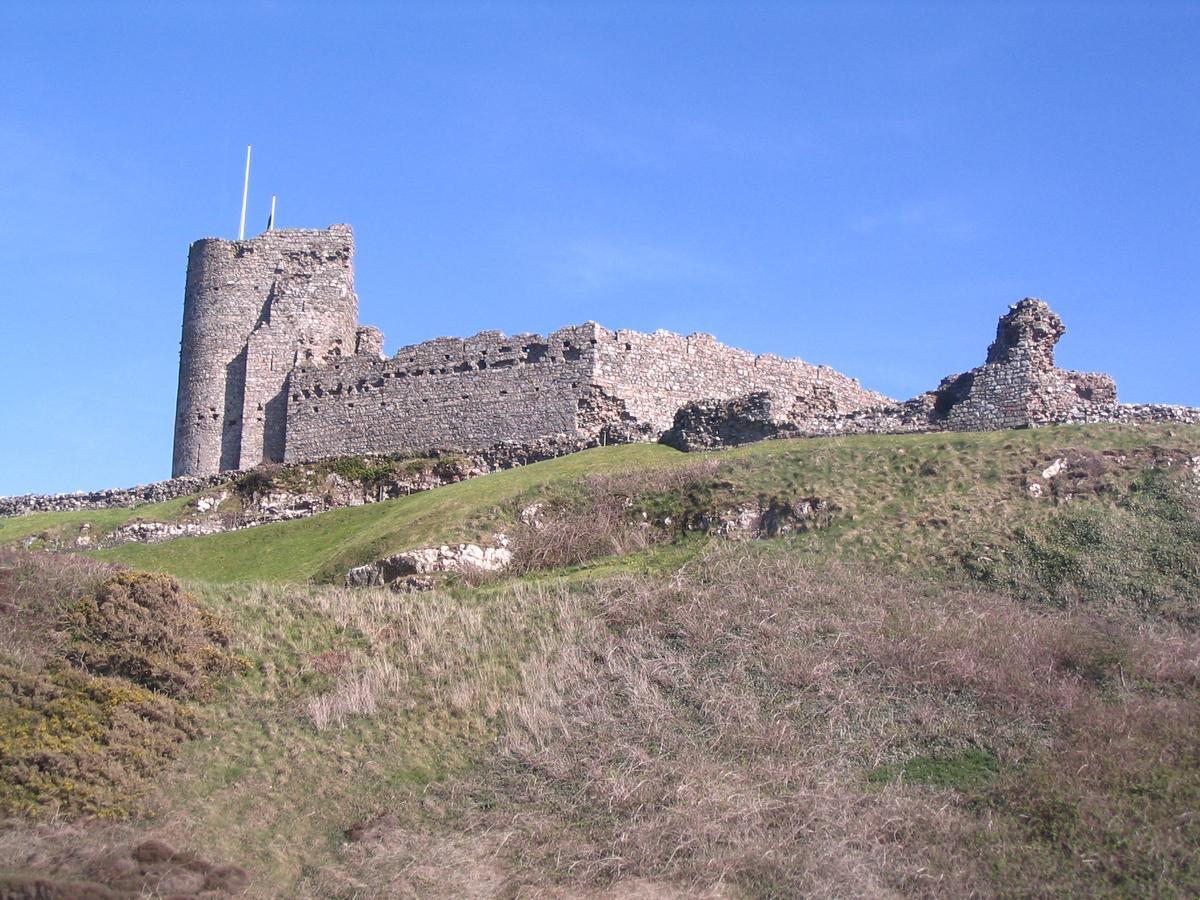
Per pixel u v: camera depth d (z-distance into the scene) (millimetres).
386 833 32156
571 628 40625
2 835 30828
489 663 39188
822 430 55906
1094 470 45781
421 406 69375
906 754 33406
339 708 36875
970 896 28266
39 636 38531
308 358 74312
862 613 39344
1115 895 27969
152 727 35406
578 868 30516
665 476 51281
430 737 35938
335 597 43719
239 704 37375
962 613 38969
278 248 76375
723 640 38812
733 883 29422
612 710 36469
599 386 65875
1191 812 29906
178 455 74688
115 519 62219
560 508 50625
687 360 68312
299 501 62438
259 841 31922
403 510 54375
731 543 46062
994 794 31438
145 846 30719
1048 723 33844
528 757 34781
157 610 39906
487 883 30281
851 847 30031
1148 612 38812
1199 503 42906
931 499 46094
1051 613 39062
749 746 34250
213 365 74938
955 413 54344
